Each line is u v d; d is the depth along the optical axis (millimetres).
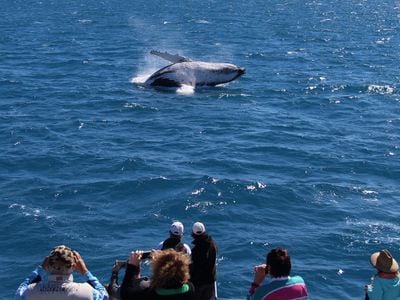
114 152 72000
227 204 57875
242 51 156250
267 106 96312
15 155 69875
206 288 26250
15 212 55156
